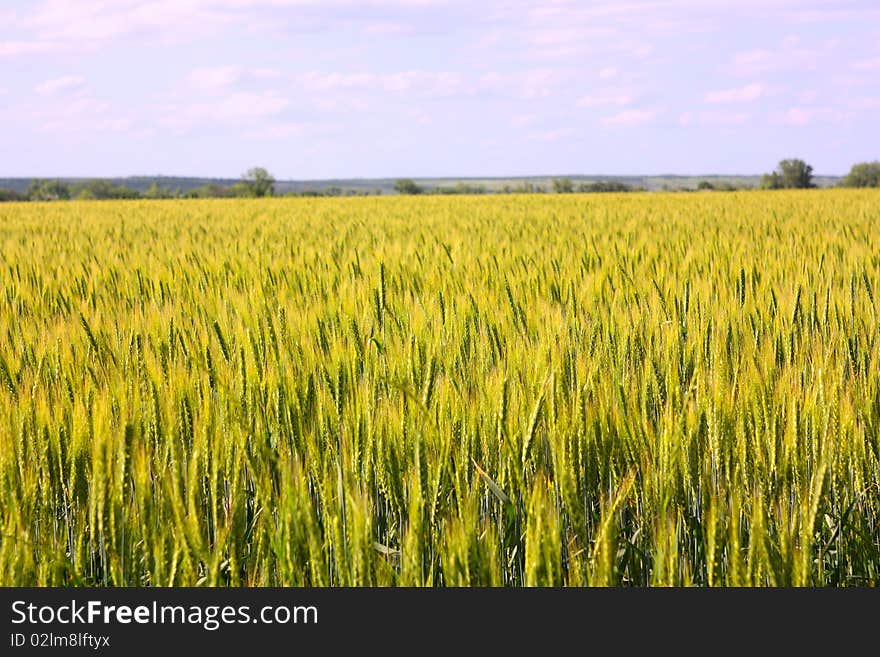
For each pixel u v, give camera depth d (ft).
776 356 17.84
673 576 9.77
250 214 99.60
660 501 11.03
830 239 43.62
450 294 24.13
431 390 14.02
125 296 27.96
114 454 10.81
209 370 14.35
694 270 29.22
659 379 15.02
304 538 9.89
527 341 17.98
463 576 9.55
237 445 11.18
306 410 13.80
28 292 27.91
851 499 12.11
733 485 11.35
